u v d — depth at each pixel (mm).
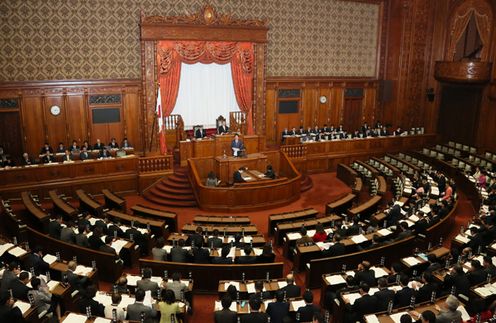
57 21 19094
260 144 20984
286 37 23688
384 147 24625
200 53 21203
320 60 24875
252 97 23062
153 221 13375
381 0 25359
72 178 17734
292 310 8070
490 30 22406
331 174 23000
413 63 25703
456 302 7297
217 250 11125
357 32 25500
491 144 22844
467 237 11867
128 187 18797
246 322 7434
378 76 26328
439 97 25953
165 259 10797
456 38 24312
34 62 19062
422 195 15266
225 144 20328
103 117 20594
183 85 22109
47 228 13281
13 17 18391
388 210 14281
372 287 8930
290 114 24609
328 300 9398
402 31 25078
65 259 11375
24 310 7613
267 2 22797
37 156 19719
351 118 26391
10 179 16703
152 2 20406
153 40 20219
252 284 9266
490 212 13156
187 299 9375
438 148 24703
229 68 22797
